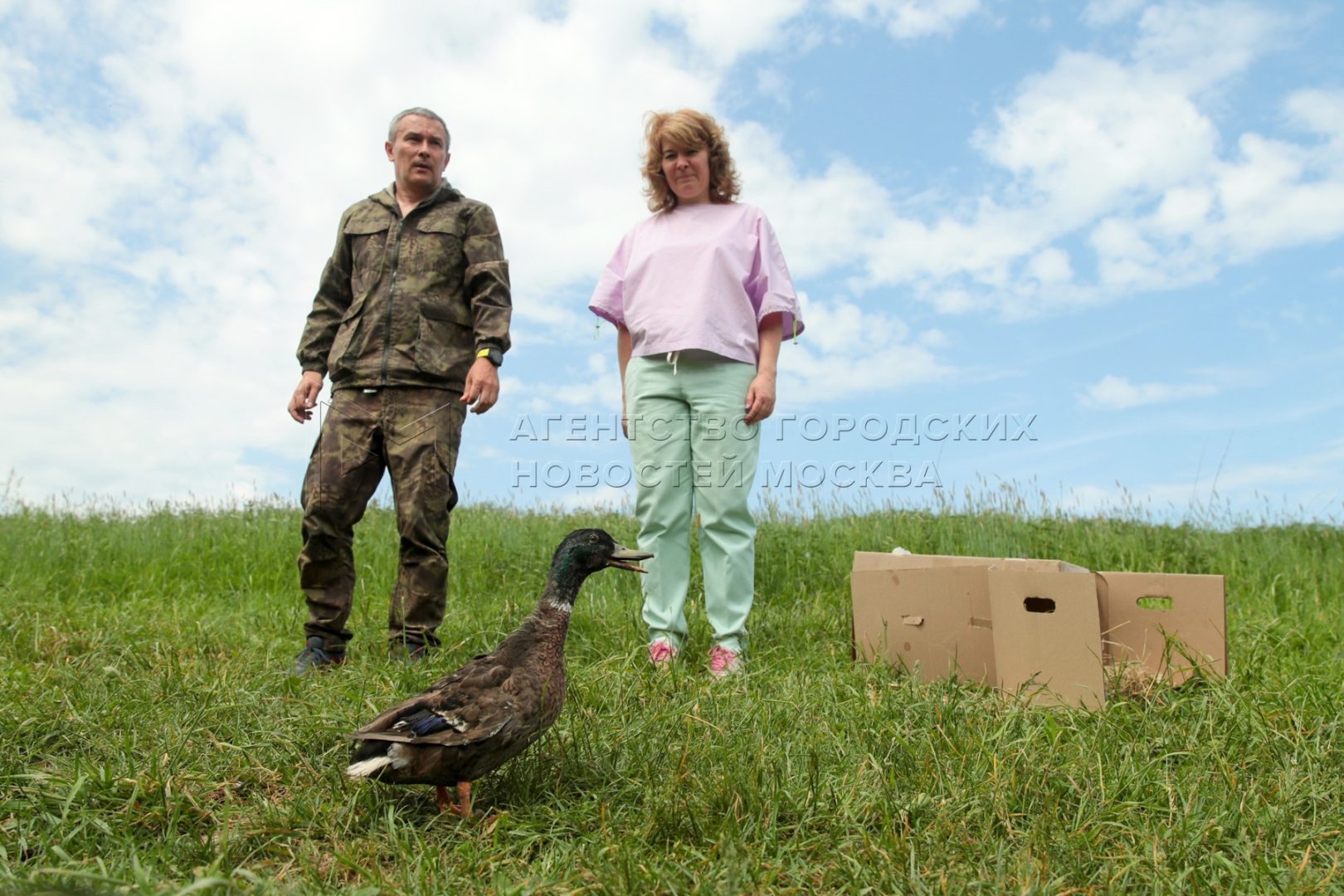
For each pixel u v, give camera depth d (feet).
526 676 9.96
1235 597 24.47
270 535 31.53
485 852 9.04
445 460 16.28
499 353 16.42
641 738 11.42
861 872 8.41
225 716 12.44
